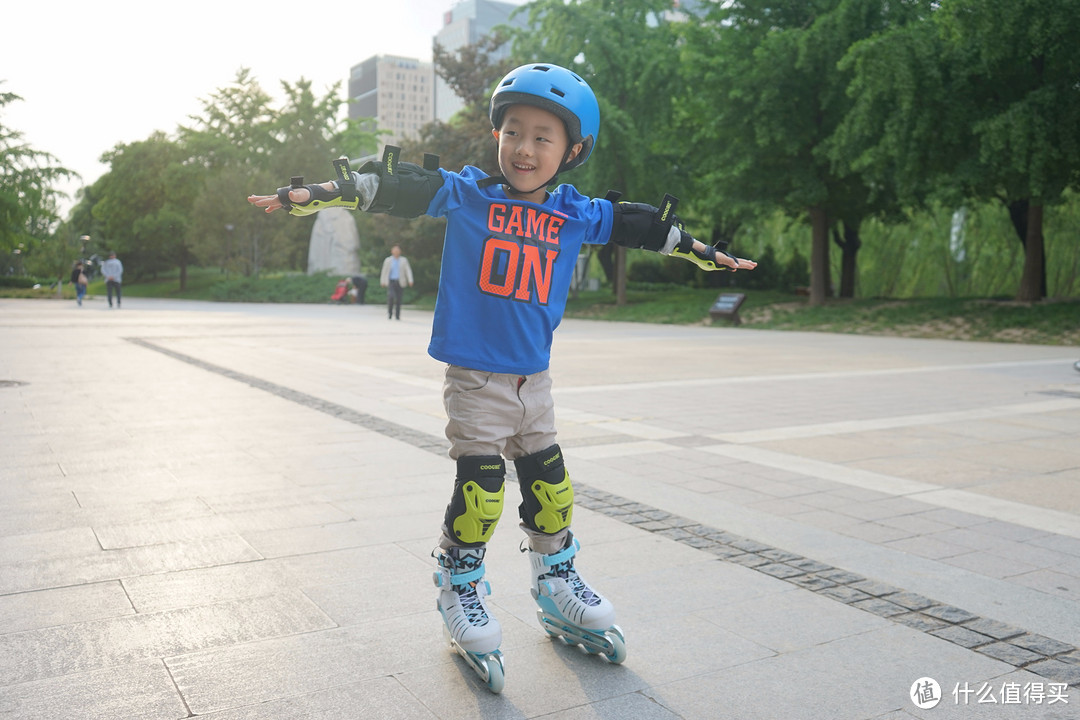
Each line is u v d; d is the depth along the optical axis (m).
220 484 4.41
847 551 3.46
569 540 2.55
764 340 16.59
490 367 2.28
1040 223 19.31
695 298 26.64
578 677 2.36
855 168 19.12
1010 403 7.96
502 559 3.31
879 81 17.44
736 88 20.86
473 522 2.32
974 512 4.10
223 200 42.06
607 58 25.09
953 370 11.05
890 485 4.64
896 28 17.80
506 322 2.29
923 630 2.67
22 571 3.07
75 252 57.34
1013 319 17.75
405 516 3.85
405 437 5.77
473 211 2.28
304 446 5.44
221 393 7.83
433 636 2.59
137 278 55.59
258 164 53.78
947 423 6.76
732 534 3.68
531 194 2.38
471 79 32.91
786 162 21.97
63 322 18.78
